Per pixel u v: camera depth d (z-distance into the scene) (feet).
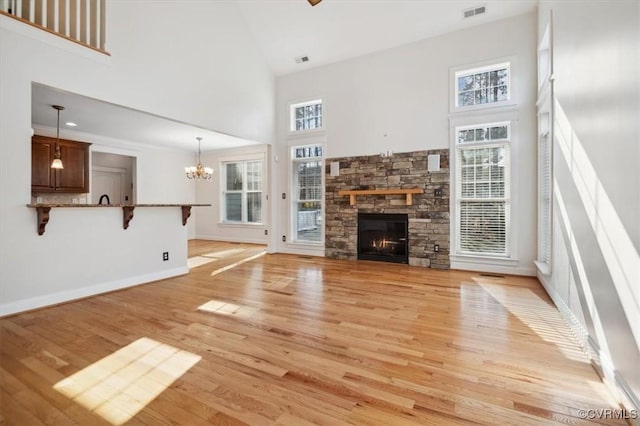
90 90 11.62
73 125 18.20
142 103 13.43
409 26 16.29
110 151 22.03
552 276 11.03
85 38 11.87
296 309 10.24
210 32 16.67
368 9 16.02
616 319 5.52
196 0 15.90
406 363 6.77
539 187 13.92
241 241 27.17
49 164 18.13
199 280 14.16
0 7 9.80
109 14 12.26
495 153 15.43
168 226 14.75
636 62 4.72
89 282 11.68
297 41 18.89
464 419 4.99
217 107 17.16
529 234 14.65
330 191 19.79
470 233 16.14
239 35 18.54
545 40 12.48
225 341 7.84
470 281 13.92
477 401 5.45
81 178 19.80
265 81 20.74
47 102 13.94
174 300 11.20
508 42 14.84
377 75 18.20
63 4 11.35
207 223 29.01
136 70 13.20
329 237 19.88
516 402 5.42
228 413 5.13
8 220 9.55
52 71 10.50
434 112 16.62
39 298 10.26
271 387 5.86
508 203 15.15
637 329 4.74
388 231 18.16
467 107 15.74
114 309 10.21
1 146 9.37
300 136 20.81
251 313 9.86
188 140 22.95
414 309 10.26
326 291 12.37
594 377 6.20
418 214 17.07
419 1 14.99
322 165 20.06
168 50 14.52
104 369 6.49
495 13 14.74
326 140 19.89
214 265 17.57
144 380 6.10
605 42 5.93
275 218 21.86
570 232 8.55
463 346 7.59
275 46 19.63
